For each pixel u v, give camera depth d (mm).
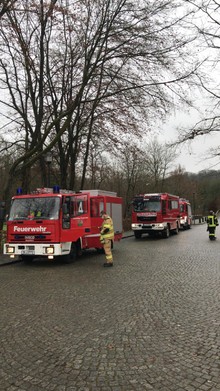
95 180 39906
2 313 6492
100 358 4418
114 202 18125
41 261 13891
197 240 23156
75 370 4105
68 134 22875
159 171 50875
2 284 9258
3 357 4520
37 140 19359
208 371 4008
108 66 19188
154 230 24359
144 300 7266
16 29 15250
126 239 24750
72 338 5133
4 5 13656
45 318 6121
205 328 5465
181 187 62406
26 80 19844
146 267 11734
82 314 6324
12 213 12914
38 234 12367
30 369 4160
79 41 19859
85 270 11352
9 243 12750
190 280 9336
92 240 14930
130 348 4719
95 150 25312
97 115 21438
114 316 6168
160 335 5188
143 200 24766
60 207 12438
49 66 21359
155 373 3986
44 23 17125
